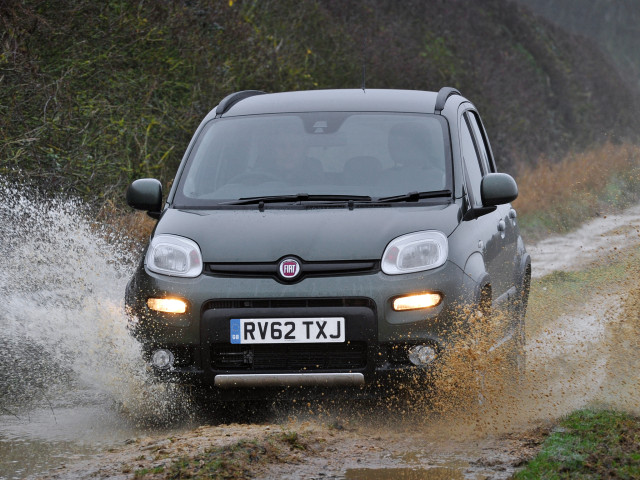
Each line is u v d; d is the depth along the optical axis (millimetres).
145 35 43188
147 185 20484
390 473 14141
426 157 20312
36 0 39000
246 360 17453
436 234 18109
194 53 45812
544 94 102125
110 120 38312
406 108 21625
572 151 89562
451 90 23266
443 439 16328
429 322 17281
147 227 34344
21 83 35406
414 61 76188
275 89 51500
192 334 17516
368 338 17172
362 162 20234
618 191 59531
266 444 15352
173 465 14227
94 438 17000
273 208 19312
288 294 17281
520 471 13969
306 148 20719
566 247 45312
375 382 17297
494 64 96875
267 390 17562
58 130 35312
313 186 19875
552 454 14492
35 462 15273
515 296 22625
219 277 17656
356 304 17312
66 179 34344
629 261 31141
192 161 21031
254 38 53531
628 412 17453
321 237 17828
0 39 36312
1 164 33031
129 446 16156
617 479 13227
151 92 40844
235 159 20781
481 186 20000
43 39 38625
